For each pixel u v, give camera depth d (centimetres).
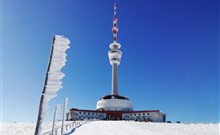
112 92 13238
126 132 2931
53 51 345
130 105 12925
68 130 2866
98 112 11056
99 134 2519
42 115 325
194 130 3638
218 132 3453
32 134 2733
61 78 346
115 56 13675
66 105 1126
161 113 10750
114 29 14988
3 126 4156
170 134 3022
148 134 2769
